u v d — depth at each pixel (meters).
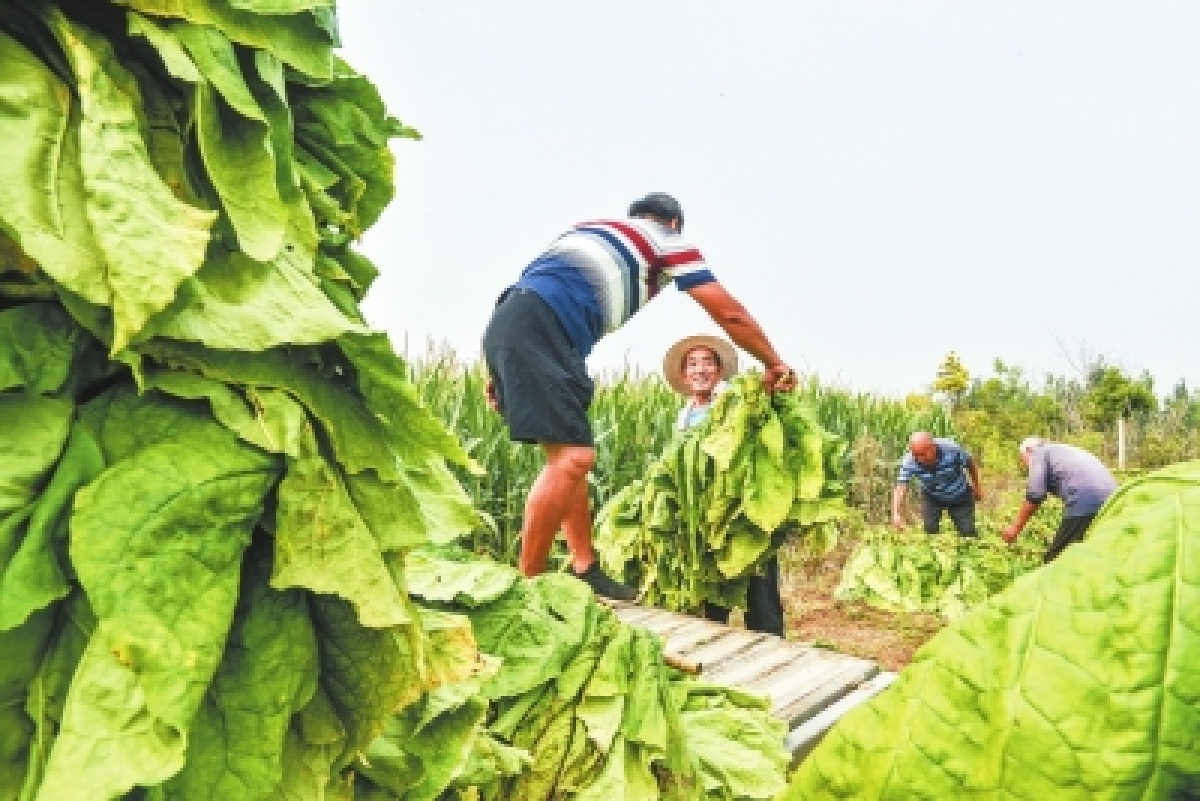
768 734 1.99
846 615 7.30
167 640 0.74
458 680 1.09
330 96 1.14
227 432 0.82
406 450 1.03
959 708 0.53
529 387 3.20
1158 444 16.88
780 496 3.82
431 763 1.21
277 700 0.88
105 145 0.76
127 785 0.69
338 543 0.87
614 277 3.33
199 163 0.88
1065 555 0.53
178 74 0.81
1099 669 0.48
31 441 0.74
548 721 1.60
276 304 0.86
